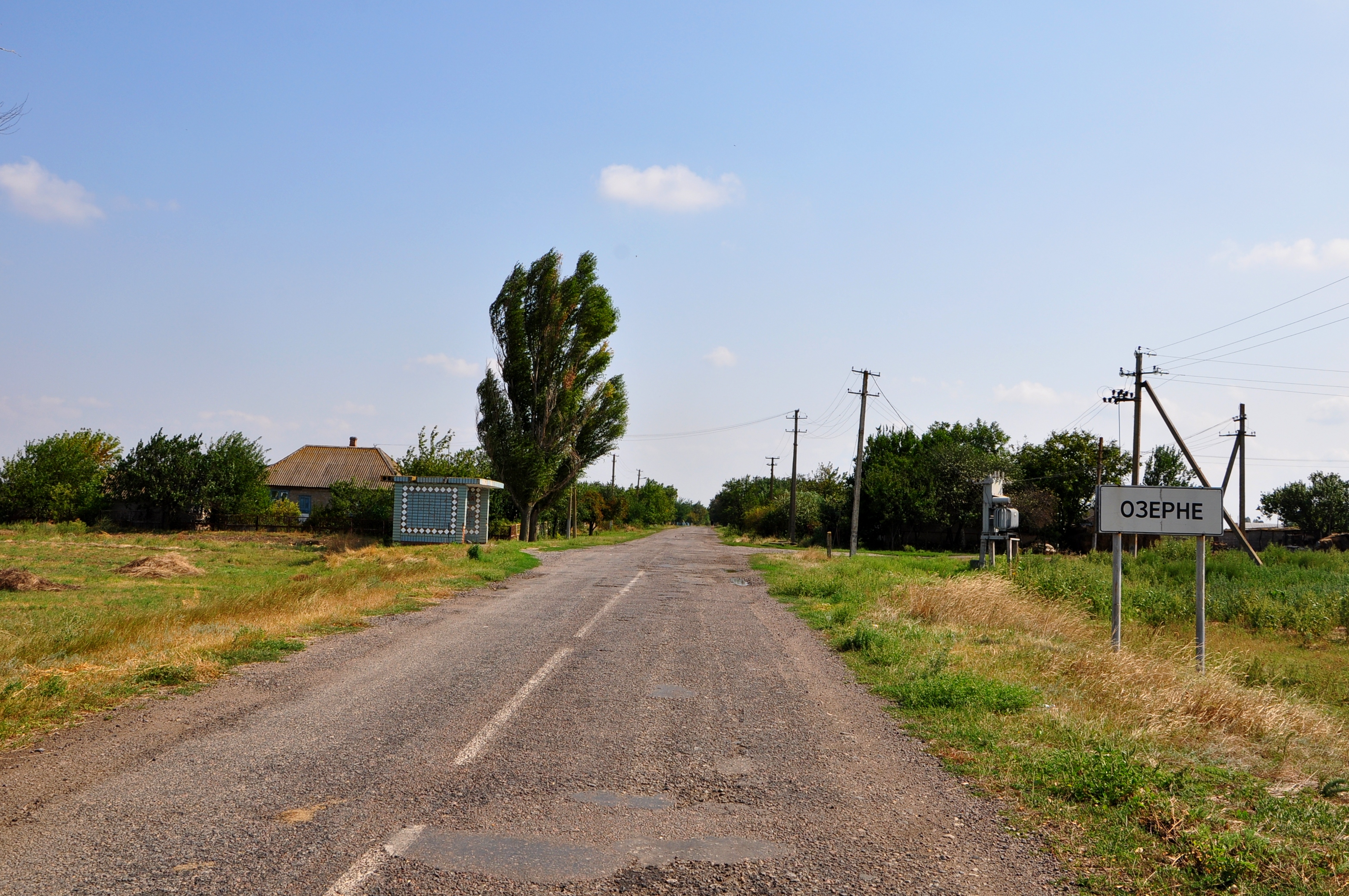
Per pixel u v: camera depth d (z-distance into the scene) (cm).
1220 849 420
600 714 722
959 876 405
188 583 1927
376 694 783
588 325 4391
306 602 1404
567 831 451
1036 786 544
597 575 2331
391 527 4062
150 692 764
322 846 418
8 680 737
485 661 970
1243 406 4334
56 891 360
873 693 848
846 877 400
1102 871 415
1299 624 1555
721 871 404
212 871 384
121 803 474
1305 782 583
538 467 4241
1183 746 669
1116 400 3550
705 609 1564
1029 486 5253
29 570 2098
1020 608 1428
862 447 4041
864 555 4291
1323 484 7425
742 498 10350
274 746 599
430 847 422
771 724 705
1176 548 3497
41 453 4528
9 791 491
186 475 4609
